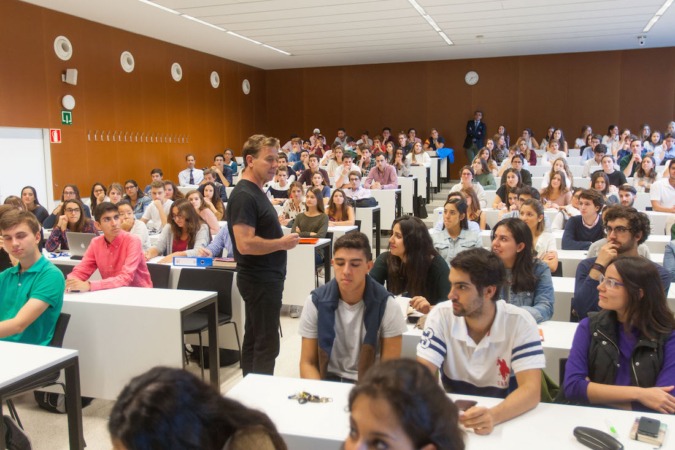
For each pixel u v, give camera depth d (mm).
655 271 1772
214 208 6242
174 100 10266
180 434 764
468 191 5363
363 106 13398
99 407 3088
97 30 8359
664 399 1633
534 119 12438
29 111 7297
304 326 2170
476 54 12031
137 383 823
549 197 5828
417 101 13055
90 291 3125
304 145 11453
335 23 8492
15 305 2600
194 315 3488
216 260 3936
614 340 1826
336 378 2197
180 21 8289
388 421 729
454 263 1727
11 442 1850
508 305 1791
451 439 743
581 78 12086
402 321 2145
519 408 1583
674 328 1764
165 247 4594
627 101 11898
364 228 6969
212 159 11547
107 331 2906
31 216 2574
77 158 8109
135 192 7129
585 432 1451
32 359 2053
